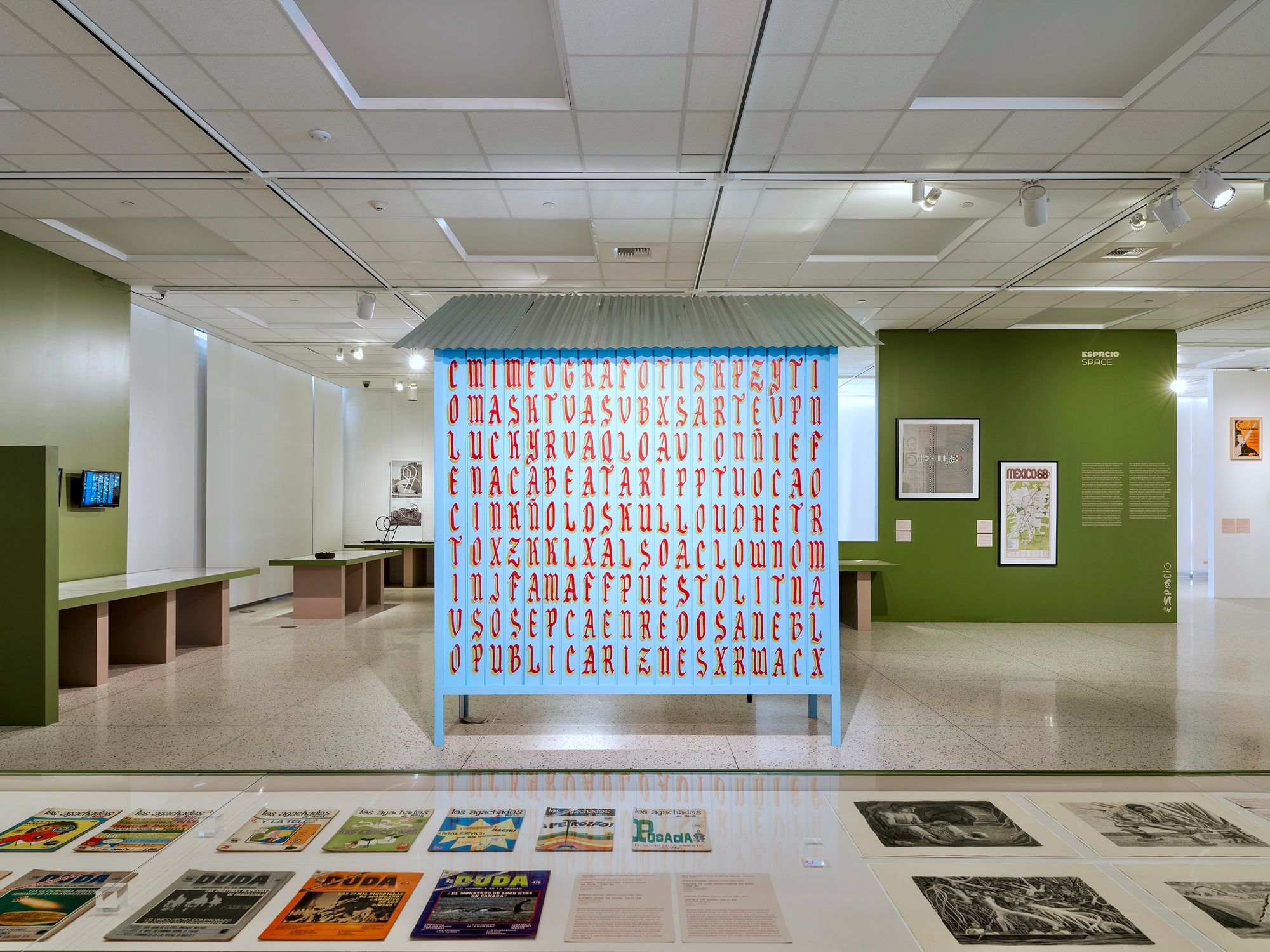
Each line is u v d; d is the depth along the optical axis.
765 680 4.60
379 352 11.79
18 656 5.06
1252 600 12.86
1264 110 4.43
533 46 3.96
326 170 5.23
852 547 10.07
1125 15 3.67
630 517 4.64
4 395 6.34
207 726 5.02
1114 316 9.43
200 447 10.25
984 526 10.08
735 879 1.29
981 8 3.65
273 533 12.34
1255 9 3.54
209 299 8.55
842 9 3.54
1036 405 10.14
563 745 4.65
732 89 4.23
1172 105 4.38
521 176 5.30
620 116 4.52
